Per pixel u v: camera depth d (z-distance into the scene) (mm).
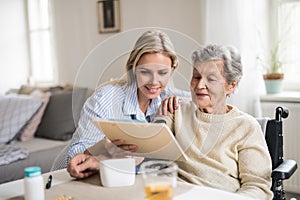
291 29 2771
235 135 1404
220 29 2629
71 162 1242
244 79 2562
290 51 2797
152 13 3201
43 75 4234
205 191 1119
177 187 1149
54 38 3988
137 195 1086
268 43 2820
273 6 2803
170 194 867
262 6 2734
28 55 4250
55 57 4008
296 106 2482
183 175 1366
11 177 2357
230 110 1438
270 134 1627
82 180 1239
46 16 4121
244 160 1393
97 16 3578
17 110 3080
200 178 1354
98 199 1065
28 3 4180
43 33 4156
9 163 2377
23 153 2482
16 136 3012
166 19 3113
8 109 3100
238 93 2537
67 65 3916
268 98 2605
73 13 3777
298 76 2791
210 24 2672
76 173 1228
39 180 1052
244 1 2576
